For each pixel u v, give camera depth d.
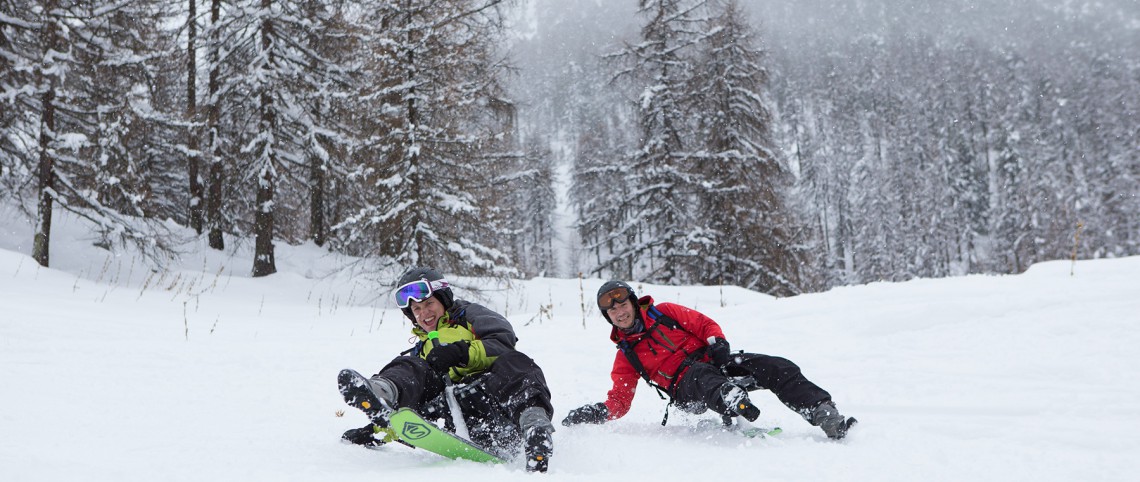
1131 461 2.49
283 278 19.83
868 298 7.83
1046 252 53.34
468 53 18.73
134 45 18.83
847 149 103.19
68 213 19.97
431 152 18.02
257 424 3.53
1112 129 65.81
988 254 70.50
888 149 97.94
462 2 18.64
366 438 3.09
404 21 18.45
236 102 20.86
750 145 26.83
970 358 5.16
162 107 20.19
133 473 2.31
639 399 4.50
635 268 29.28
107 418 3.52
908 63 135.00
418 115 18.23
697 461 2.68
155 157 23.89
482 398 2.98
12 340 6.45
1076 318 5.82
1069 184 56.72
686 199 27.20
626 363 3.72
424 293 3.15
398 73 18.06
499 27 19.45
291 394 4.50
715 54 27.58
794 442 3.06
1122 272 8.09
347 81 20.30
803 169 82.88
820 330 6.63
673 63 26.95
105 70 17.73
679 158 27.20
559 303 19.06
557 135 134.75
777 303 8.21
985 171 92.69
